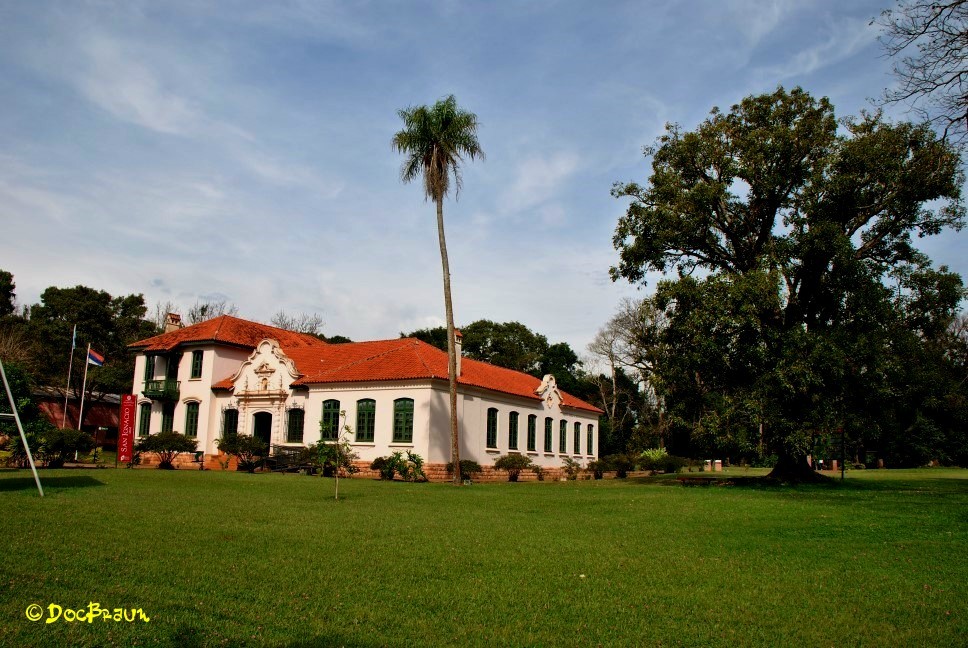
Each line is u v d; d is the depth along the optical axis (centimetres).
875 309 2842
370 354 3931
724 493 2527
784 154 3019
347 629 687
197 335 4144
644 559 1084
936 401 3061
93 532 1148
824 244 2825
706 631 714
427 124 2952
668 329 3086
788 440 2731
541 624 727
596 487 2925
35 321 5594
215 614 719
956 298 2945
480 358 7356
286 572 908
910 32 1969
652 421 6719
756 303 2792
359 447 3459
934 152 2472
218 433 3950
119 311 6469
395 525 1391
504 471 3759
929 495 2427
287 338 4628
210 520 1355
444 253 3047
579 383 6969
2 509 1382
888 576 987
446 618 736
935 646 679
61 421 5181
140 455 3916
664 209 3170
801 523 1568
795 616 774
